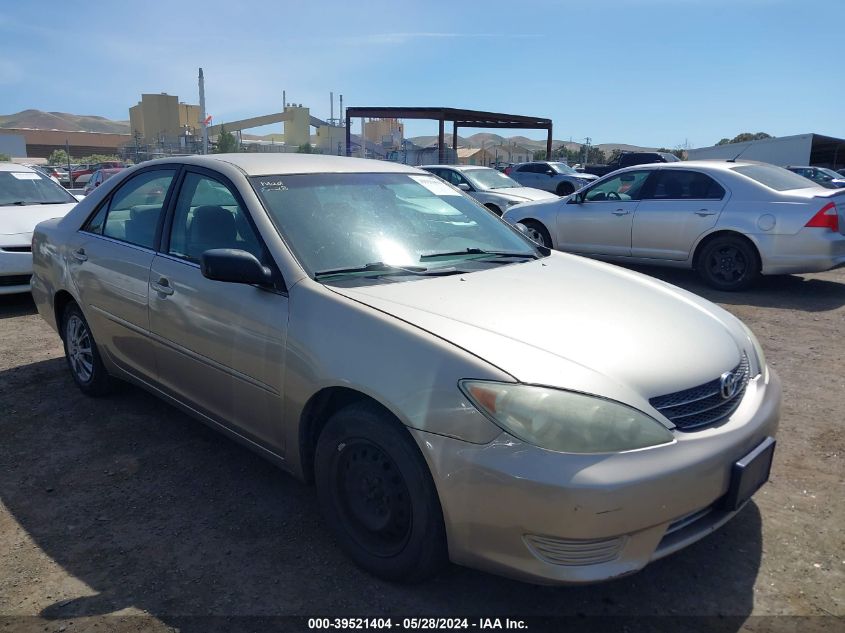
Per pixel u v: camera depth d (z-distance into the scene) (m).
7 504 3.27
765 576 2.71
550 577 2.20
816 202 7.38
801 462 3.65
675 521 2.32
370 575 2.71
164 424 4.17
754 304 7.34
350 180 3.64
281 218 3.17
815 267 7.49
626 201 8.85
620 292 3.09
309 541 2.96
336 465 2.74
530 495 2.15
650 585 2.67
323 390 2.70
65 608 2.53
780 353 5.55
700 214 8.12
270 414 2.96
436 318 2.57
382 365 2.47
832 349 5.66
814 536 2.97
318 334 2.70
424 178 4.06
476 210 4.05
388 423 2.49
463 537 2.31
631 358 2.45
